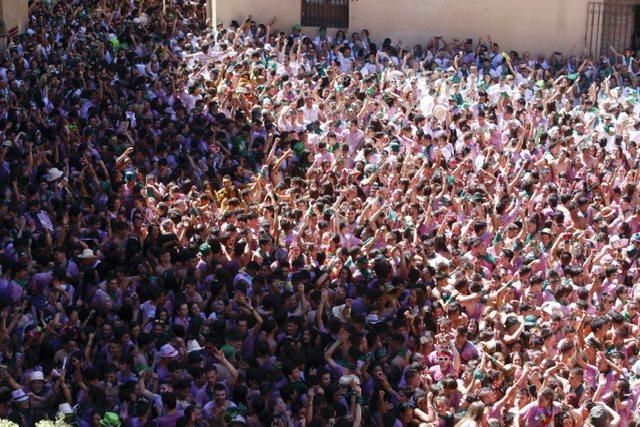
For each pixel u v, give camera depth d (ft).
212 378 71.20
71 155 104.53
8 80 123.13
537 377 72.90
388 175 106.11
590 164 115.65
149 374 71.26
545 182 110.42
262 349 75.10
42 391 70.08
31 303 80.33
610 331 80.12
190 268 84.38
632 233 101.19
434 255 90.27
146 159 107.96
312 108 123.34
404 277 85.35
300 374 72.84
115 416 67.15
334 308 81.61
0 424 61.57
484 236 95.61
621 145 121.70
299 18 157.89
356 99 127.75
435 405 70.64
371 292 82.94
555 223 98.22
